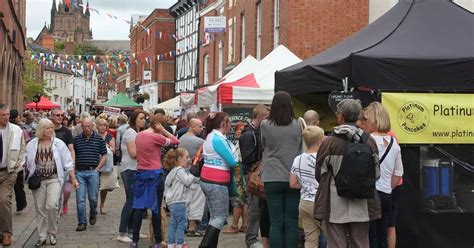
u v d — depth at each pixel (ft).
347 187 20.66
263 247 28.76
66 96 288.30
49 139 32.45
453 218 27.27
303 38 65.98
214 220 27.53
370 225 23.89
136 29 214.90
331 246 21.47
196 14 148.77
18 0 110.32
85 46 371.35
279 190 25.29
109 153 43.78
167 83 178.91
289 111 25.45
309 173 24.21
